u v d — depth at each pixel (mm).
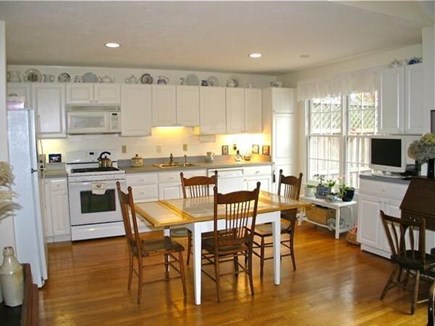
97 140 5609
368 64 4934
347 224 5141
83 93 5223
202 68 5812
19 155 3320
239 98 6160
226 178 5766
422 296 3197
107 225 5082
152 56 4797
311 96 5848
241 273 3709
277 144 6145
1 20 3121
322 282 3533
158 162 5973
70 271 3902
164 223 2926
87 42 3980
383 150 4223
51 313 3012
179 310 3041
